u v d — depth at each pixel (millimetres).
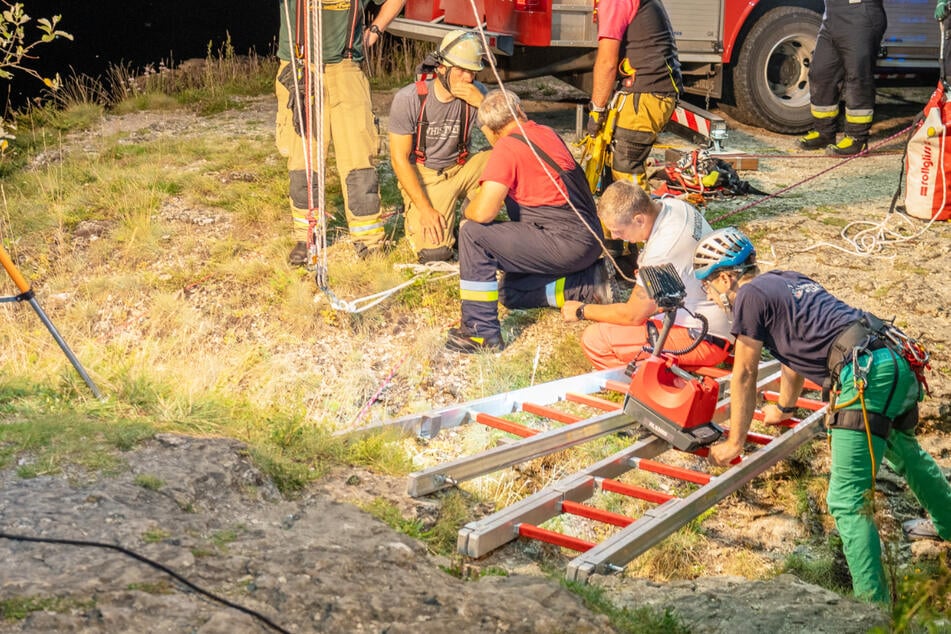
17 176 7910
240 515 3461
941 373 5379
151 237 6691
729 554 4496
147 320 5848
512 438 4832
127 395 4344
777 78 9688
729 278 4125
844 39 8445
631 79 6176
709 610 3279
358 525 3520
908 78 11320
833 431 3889
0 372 4613
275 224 6988
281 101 6109
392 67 11391
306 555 3111
